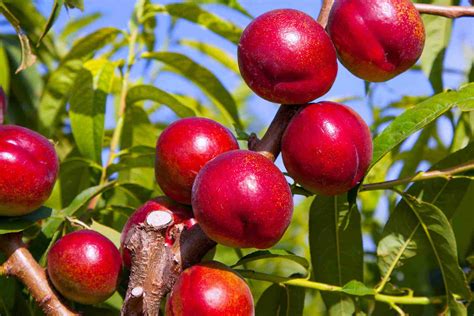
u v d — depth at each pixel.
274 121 0.84
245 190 0.77
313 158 0.81
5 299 0.90
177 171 0.83
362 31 0.83
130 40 1.16
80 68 1.16
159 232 0.78
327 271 0.97
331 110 0.82
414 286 1.08
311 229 0.97
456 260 0.93
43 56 1.29
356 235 0.97
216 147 0.83
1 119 0.96
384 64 0.84
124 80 1.14
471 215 1.07
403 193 0.93
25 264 0.86
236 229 0.77
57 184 1.16
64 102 1.17
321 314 1.32
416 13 0.84
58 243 0.84
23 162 0.85
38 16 1.25
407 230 0.95
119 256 0.85
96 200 1.09
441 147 1.23
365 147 0.82
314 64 0.81
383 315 0.99
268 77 0.81
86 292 0.84
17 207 0.86
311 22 0.82
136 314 0.77
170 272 0.78
